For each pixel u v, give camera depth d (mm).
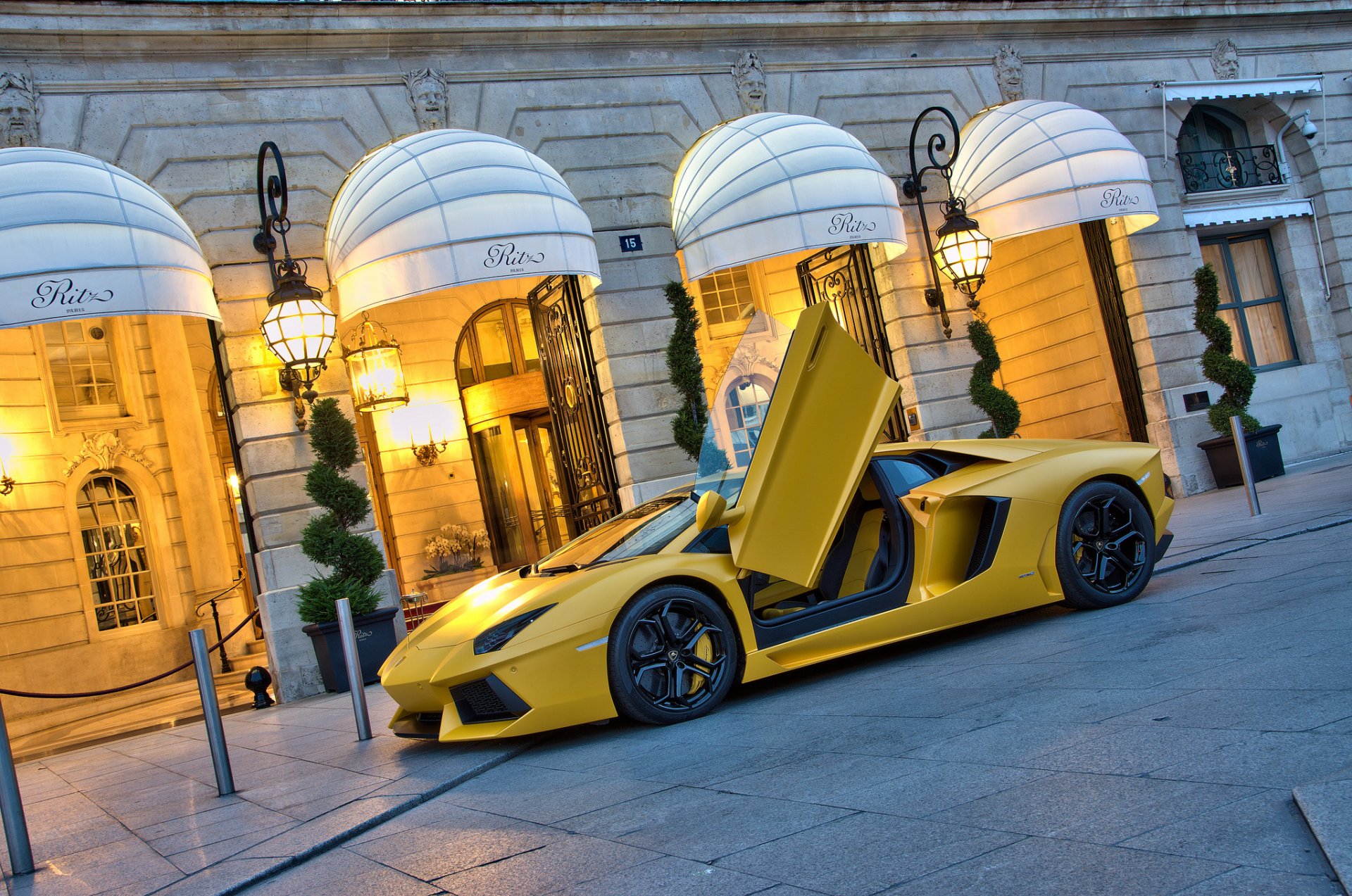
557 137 11266
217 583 14422
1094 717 3344
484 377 15125
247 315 9688
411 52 10711
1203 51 14438
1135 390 13672
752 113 12039
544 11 11055
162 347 14609
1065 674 4078
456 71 10898
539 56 11266
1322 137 14961
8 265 7621
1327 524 6746
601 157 11398
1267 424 14422
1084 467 5566
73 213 7906
